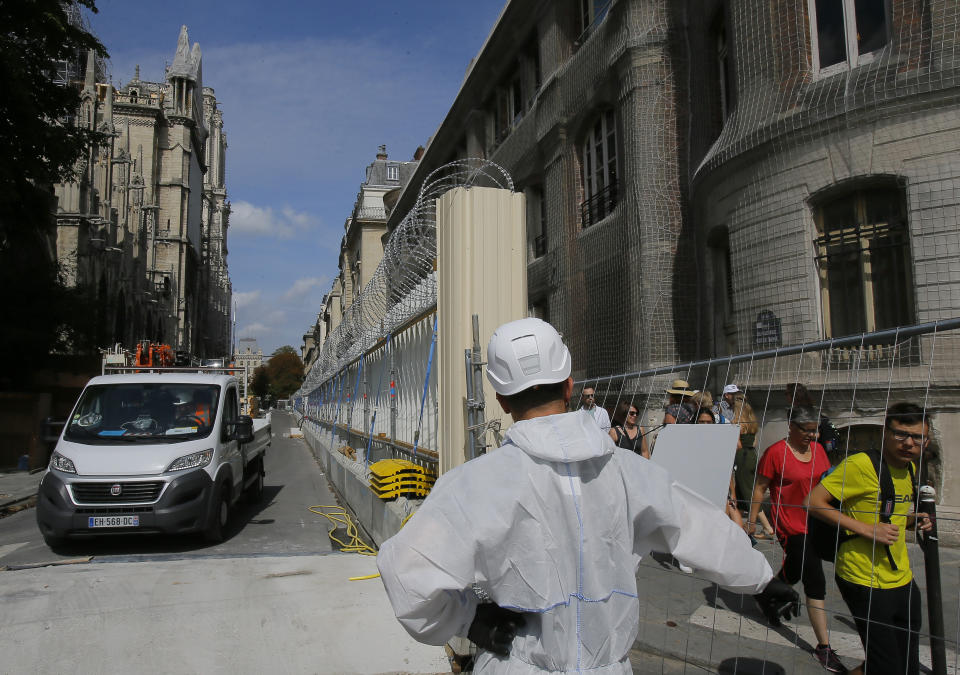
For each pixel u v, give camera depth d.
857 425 3.46
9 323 21.47
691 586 3.24
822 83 8.09
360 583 5.69
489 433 5.05
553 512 1.57
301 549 7.96
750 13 9.10
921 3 7.29
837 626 3.64
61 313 22.33
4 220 19.38
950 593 2.99
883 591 2.99
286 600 5.23
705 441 2.77
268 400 131.50
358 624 4.71
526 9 17.59
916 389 3.24
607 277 12.83
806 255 7.99
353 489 10.05
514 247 5.40
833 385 3.53
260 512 10.91
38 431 17.92
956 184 6.80
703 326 10.15
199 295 102.62
